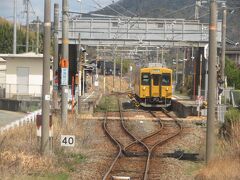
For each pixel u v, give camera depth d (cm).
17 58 6894
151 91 7331
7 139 2803
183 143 3566
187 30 7044
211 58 2400
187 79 10838
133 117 5706
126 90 15600
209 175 2177
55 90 4975
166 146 3409
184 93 10744
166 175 2336
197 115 5734
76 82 5472
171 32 7050
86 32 7025
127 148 3269
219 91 5472
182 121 5194
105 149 3192
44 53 2606
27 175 2156
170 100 7381
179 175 2347
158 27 7050
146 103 7369
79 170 2417
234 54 12200
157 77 7338
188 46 7112
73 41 6994
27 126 3303
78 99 5606
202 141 3444
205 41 7012
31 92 6850
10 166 2198
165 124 5016
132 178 2245
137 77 7894
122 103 8669
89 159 2739
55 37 5162
